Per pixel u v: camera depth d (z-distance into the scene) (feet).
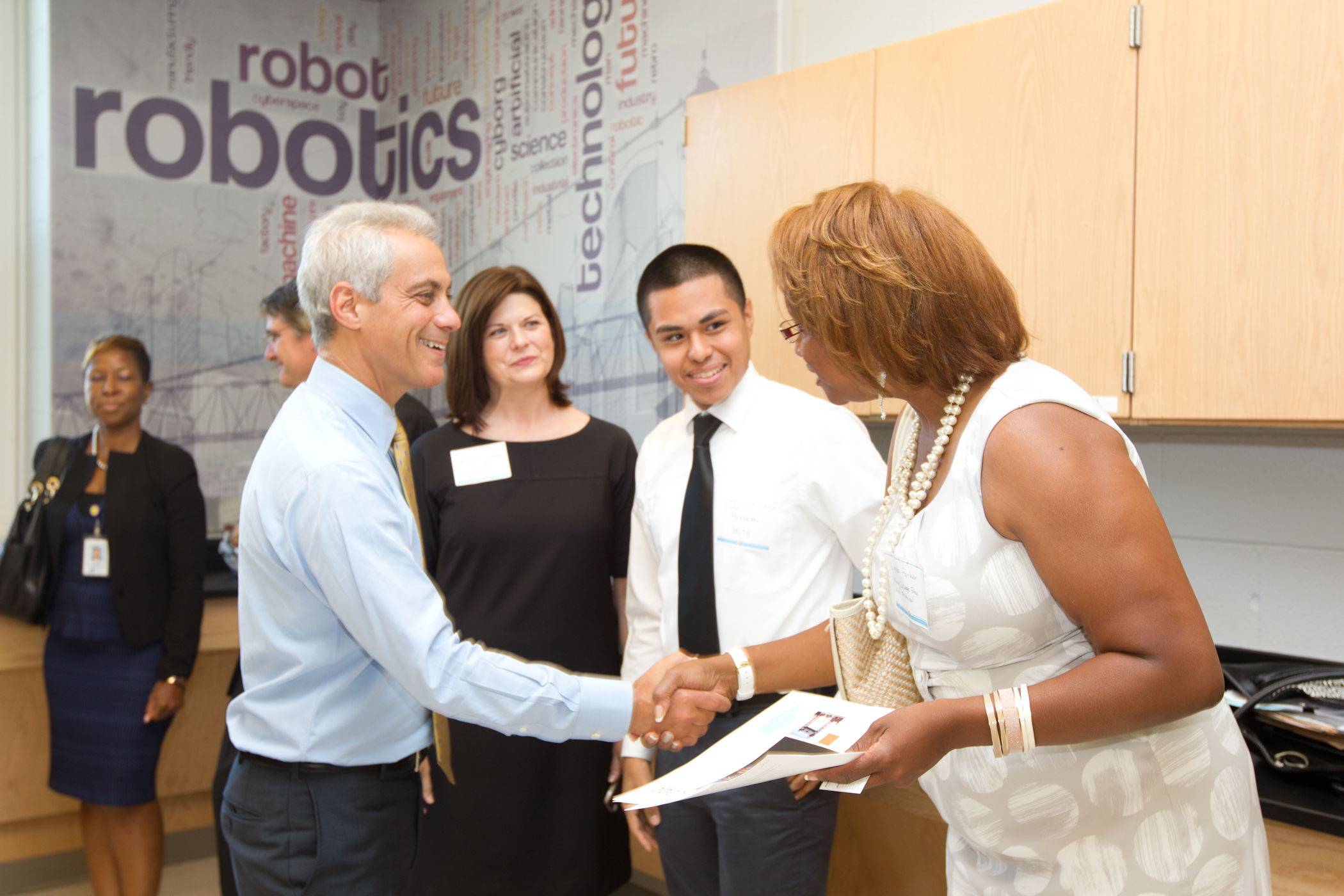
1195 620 2.77
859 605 3.99
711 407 5.95
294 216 14.06
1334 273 4.72
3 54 12.60
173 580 9.22
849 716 3.44
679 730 4.51
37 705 10.01
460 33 13.06
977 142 6.13
